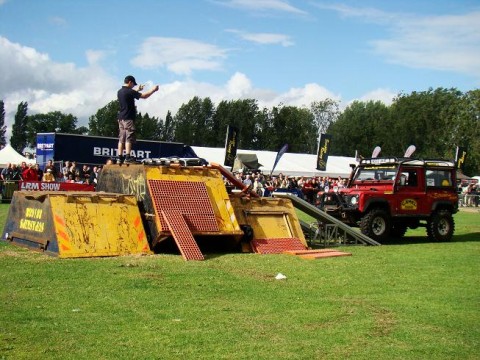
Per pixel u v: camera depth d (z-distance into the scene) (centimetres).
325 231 1368
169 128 10356
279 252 1179
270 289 789
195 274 875
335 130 10019
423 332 598
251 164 3803
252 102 9588
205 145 9869
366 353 521
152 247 1078
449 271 997
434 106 7719
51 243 997
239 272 915
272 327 595
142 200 1117
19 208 1162
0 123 11100
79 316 607
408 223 1623
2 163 3412
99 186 1258
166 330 568
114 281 791
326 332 585
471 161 6231
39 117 11238
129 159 1194
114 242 1031
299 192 2734
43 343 513
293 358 499
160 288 762
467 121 6116
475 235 1778
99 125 9762
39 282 768
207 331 570
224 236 1151
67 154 2755
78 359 475
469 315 674
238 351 511
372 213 1478
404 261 1116
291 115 9438
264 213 1241
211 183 1188
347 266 1026
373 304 718
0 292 705
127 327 574
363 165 1628
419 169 1560
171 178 1144
